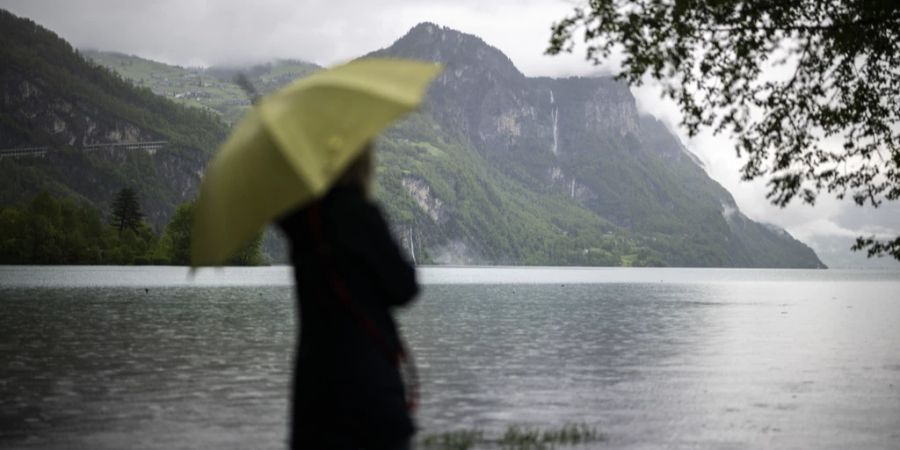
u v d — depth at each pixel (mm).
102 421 12938
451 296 72875
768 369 21250
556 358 23578
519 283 121938
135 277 105250
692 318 45438
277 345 26031
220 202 4117
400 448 4113
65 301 52500
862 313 52969
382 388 4059
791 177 12922
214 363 21109
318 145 3879
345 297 4043
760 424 13039
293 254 4234
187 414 13625
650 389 17250
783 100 12547
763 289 111812
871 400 15852
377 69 4262
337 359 4043
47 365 20375
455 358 23344
